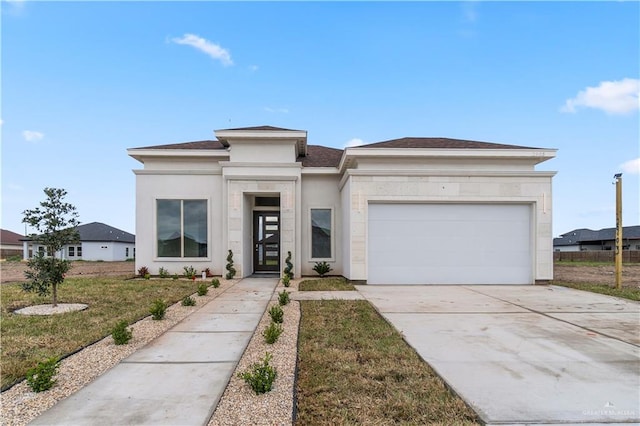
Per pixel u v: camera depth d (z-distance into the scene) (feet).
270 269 49.06
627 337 18.17
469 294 31.78
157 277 44.37
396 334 18.52
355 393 11.71
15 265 87.25
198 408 10.44
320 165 48.83
